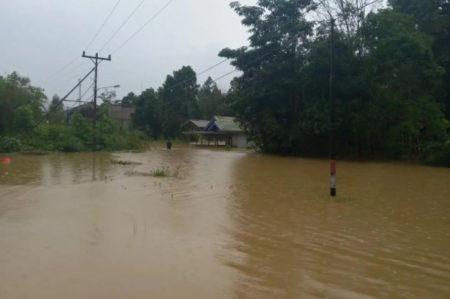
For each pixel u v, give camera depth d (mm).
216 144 63812
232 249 7406
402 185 16578
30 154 34906
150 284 5648
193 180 17734
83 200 12297
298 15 39781
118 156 34375
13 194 13297
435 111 31281
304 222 9688
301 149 38781
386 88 31750
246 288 5559
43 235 8203
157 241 7859
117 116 86875
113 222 9422
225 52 41844
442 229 9062
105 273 6059
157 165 25594
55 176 18531
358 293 5422
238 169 23469
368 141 33688
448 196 13688
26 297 5148
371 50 32156
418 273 6215
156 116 80625
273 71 38094
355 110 32375
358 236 8406
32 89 48688
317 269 6359
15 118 39625
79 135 43219
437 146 27734
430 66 30609
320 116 33031
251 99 39562
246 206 11719
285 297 5270
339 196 13648
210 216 10273
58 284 5594
